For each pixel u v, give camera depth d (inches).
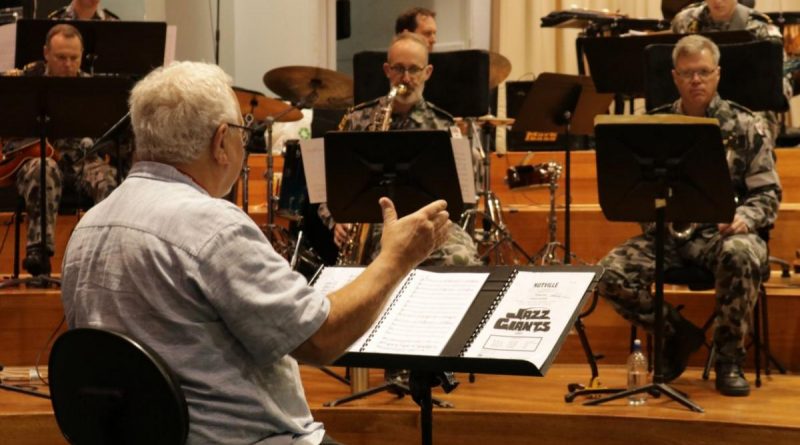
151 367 84.7
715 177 158.1
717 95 190.2
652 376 184.5
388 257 95.5
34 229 213.0
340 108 283.3
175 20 354.9
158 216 89.5
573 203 263.0
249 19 358.3
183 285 87.8
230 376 89.7
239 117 95.2
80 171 220.4
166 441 86.0
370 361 106.1
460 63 218.5
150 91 92.5
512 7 358.0
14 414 159.0
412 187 163.6
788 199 249.1
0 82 185.2
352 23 410.3
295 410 95.3
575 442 158.2
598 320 207.2
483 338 104.4
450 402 168.6
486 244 229.6
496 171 270.4
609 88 225.3
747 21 249.4
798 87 278.5
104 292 89.6
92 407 88.0
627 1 356.2
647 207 164.4
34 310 201.6
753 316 196.1
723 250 175.8
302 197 208.8
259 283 87.7
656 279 163.3
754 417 156.3
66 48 214.4
